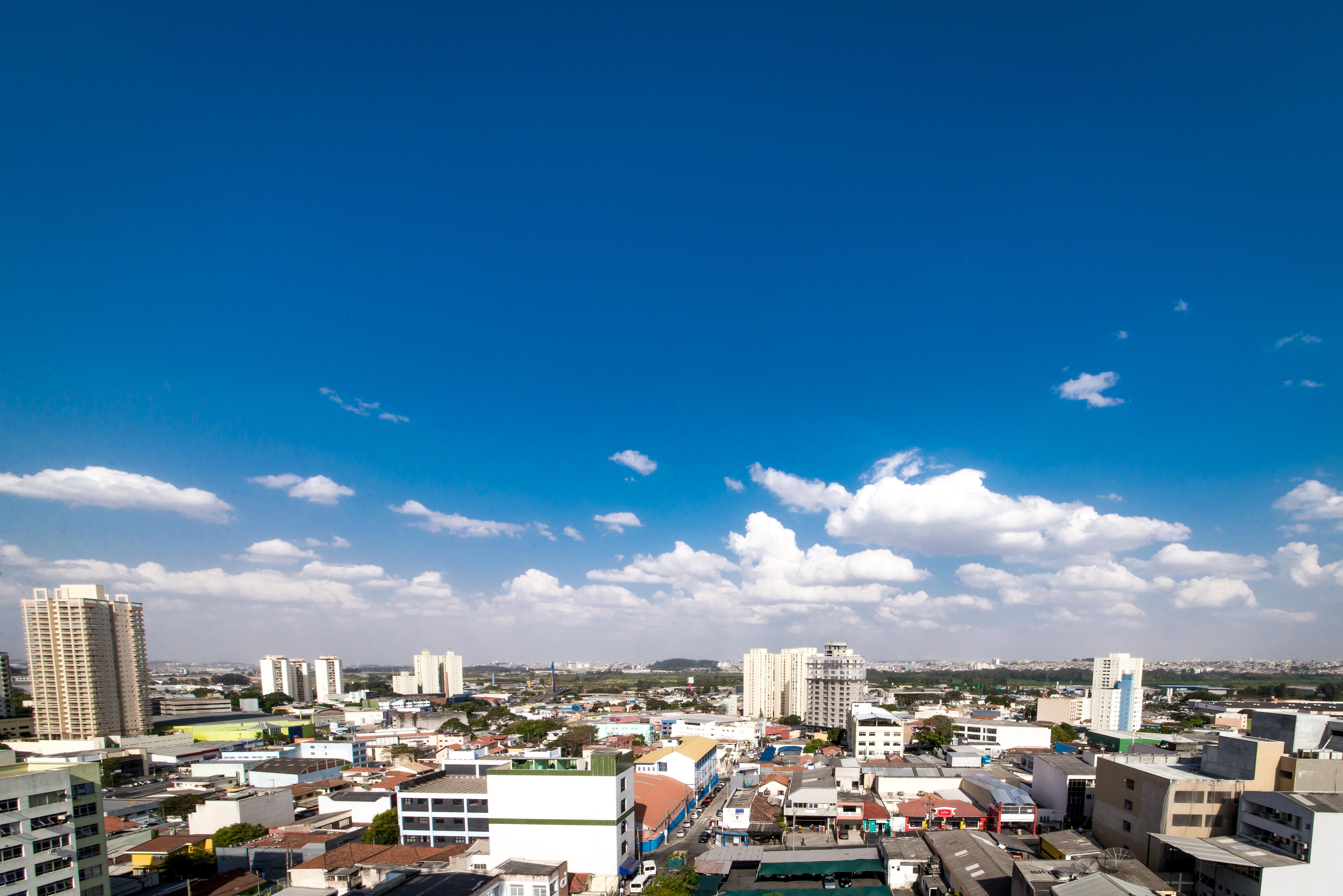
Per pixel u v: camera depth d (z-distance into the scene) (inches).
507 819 3786.9
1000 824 4328.3
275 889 3718.0
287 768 6525.6
